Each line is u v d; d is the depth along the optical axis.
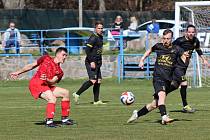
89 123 25.70
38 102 37.22
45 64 24.22
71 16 80.69
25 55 57.09
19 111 31.47
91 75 35.09
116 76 56.19
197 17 51.94
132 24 70.50
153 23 61.19
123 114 29.23
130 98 25.42
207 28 51.88
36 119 27.62
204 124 24.95
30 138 21.61
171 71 24.58
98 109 31.89
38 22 77.50
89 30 63.91
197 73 52.03
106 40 61.84
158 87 24.45
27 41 67.25
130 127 24.20
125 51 61.84
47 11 78.50
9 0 76.38
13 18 75.69
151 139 21.05
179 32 50.72
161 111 24.52
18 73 24.36
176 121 26.08
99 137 21.58
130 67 55.84
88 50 34.78
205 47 52.09
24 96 42.12
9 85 53.72
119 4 104.25
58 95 24.92
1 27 74.88
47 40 63.72
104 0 96.94
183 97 29.78
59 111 31.31
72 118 27.66
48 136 22.02
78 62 56.31
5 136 22.17
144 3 109.19
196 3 49.38
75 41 63.72
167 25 67.56
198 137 21.39
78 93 35.47
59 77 24.53
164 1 109.38
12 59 56.88
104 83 53.78
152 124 25.05
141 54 55.69
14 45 59.50
